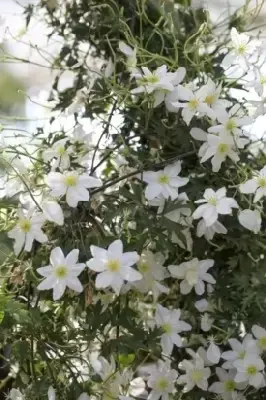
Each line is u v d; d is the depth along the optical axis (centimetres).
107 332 131
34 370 130
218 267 134
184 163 135
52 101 148
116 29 140
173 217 129
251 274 129
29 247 126
